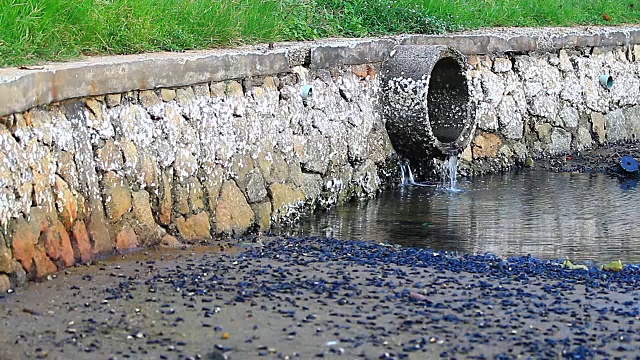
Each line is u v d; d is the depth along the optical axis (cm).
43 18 981
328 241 993
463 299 777
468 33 1523
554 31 1656
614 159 1580
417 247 987
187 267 851
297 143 1131
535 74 1577
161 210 929
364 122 1258
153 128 930
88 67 854
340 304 754
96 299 745
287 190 1099
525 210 1188
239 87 1049
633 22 2016
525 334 692
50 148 807
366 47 1266
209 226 980
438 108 1380
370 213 1152
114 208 877
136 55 1007
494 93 1489
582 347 666
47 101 801
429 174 1373
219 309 732
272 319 712
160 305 737
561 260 944
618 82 1758
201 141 984
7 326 679
